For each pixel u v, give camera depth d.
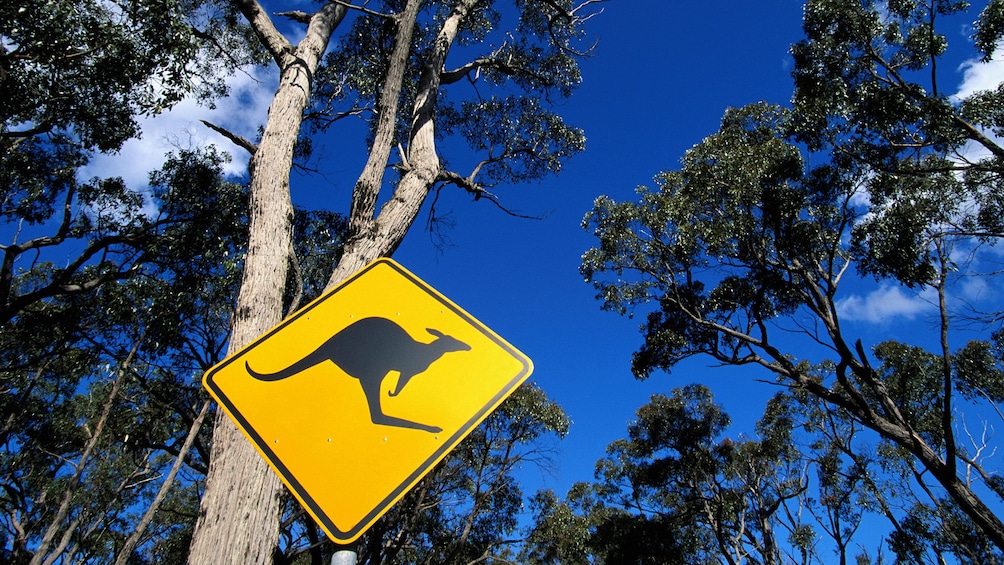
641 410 20.48
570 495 21.94
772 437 18.80
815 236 11.97
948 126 10.06
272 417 1.71
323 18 6.32
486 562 15.95
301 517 10.54
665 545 19.17
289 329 1.90
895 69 10.98
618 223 14.05
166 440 13.17
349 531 1.52
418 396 1.77
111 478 15.17
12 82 7.36
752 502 19.48
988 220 10.38
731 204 12.73
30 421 15.53
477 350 1.89
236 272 7.66
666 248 13.94
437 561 15.21
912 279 10.48
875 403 15.23
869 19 10.64
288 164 4.82
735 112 13.99
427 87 6.43
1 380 12.91
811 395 17.33
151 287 11.50
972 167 9.92
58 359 13.22
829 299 11.73
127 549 10.27
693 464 19.39
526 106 11.06
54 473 16.23
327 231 10.91
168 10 7.03
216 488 2.90
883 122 10.54
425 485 13.41
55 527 11.45
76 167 11.67
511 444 15.19
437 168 5.54
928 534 15.89
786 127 11.81
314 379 1.78
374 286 2.03
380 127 4.84
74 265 10.97
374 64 10.00
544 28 10.66
